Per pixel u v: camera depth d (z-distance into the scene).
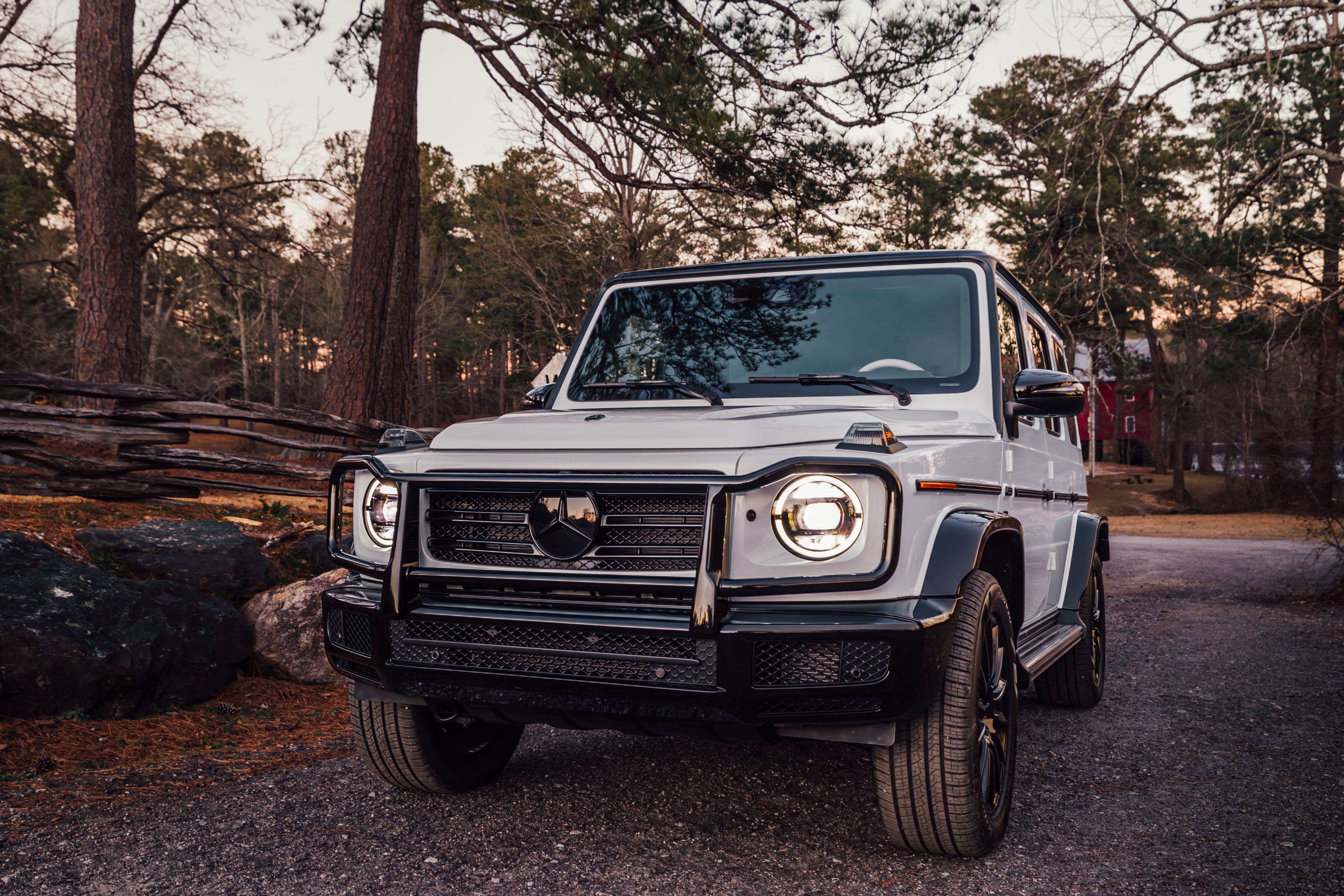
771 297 4.30
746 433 2.93
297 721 5.31
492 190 35.00
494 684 2.99
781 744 4.70
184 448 9.11
